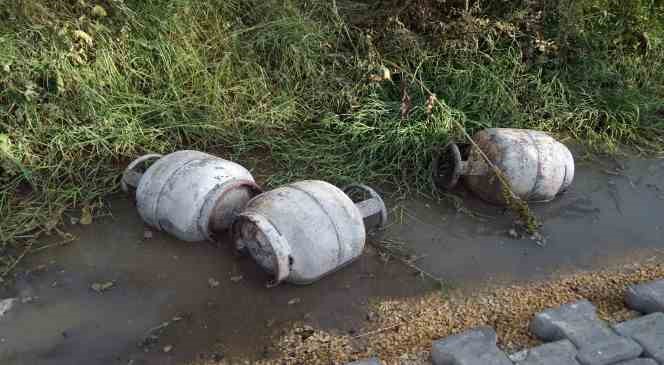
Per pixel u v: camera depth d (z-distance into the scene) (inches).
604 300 96.3
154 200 97.3
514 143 109.4
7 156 106.7
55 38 115.3
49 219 103.4
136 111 118.5
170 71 121.3
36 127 112.3
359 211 96.9
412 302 94.7
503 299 96.0
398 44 130.9
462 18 132.0
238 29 130.0
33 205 105.7
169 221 96.8
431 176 116.8
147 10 124.3
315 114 127.0
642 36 147.1
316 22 132.8
